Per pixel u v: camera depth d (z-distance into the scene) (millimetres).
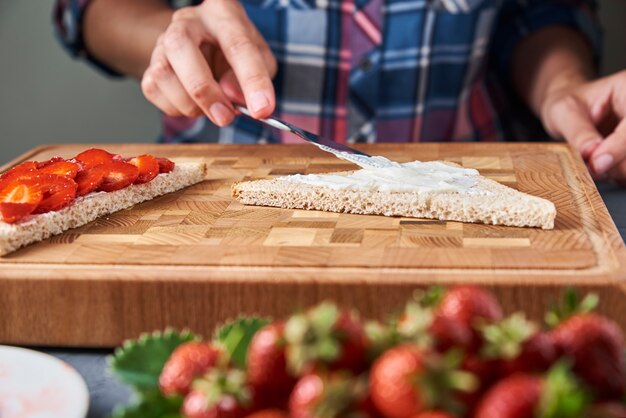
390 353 276
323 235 453
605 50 933
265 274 405
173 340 345
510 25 802
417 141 770
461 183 499
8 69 983
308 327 281
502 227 460
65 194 470
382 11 741
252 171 577
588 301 312
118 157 524
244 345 333
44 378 350
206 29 633
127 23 781
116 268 420
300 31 749
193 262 422
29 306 414
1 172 597
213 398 287
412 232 455
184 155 621
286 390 293
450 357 271
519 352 285
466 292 305
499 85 827
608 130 688
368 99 756
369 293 396
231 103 602
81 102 993
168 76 621
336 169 575
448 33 753
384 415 273
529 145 620
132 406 306
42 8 959
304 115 768
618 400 296
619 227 534
